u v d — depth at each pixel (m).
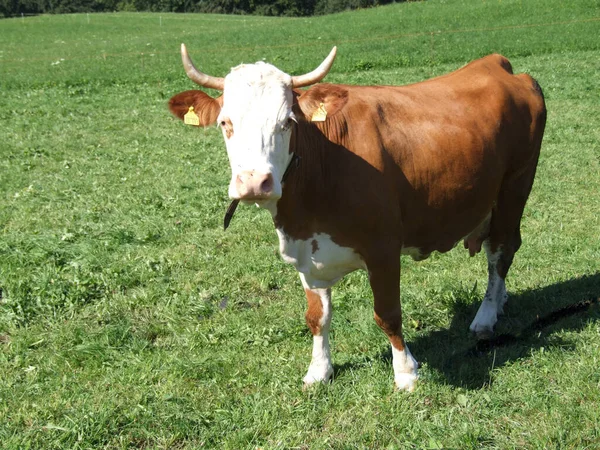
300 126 4.28
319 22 36.56
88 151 13.10
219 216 8.91
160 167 11.56
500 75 5.77
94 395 5.00
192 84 21.77
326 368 5.07
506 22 28.56
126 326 6.11
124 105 18.44
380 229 4.55
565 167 10.41
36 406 4.85
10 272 7.14
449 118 5.09
